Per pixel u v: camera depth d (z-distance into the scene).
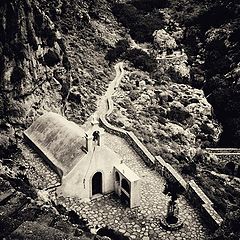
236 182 60.31
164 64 99.38
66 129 50.12
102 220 42.50
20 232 18.64
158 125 71.00
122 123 65.56
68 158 46.28
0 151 50.97
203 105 83.25
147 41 106.50
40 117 54.59
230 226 36.97
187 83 96.88
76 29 93.56
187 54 106.50
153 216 43.41
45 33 62.12
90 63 85.75
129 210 44.16
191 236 40.69
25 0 58.09
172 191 45.81
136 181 43.44
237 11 112.19
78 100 68.75
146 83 86.19
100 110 70.12
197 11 118.00
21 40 56.97
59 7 92.12
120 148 57.53
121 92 78.81
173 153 61.12
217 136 79.56
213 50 104.25
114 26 106.69
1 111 54.78
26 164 49.12
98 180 46.19
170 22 115.38
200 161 66.12
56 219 21.53
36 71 59.38
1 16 55.06
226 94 88.50
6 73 55.09
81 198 45.16
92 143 44.75
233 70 94.81
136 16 112.25
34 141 51.81
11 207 21.84
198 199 44.56
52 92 62.62
